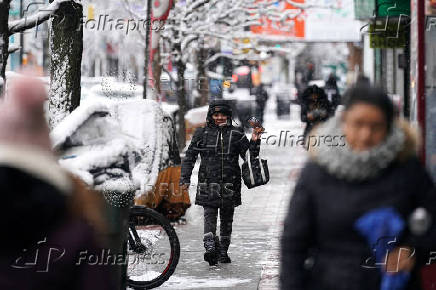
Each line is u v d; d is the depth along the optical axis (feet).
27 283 16.80
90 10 134.92
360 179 21.62
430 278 33.04
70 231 16.99
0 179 16.47
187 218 75.31
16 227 16.61
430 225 21.62
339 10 152.76
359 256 21.43
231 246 61.93
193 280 50.42
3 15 61.16
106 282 17.61
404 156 21.94
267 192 92.07
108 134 42.06
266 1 141.69
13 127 17.06
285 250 22.12
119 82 86.84
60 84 64.08
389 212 21.34
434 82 40.01
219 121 55.93
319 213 21.84
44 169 16.88
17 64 121.90
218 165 55.47
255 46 146.20
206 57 148.66
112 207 37.99
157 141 65.92
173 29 132.57
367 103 21.71
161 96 126.62
